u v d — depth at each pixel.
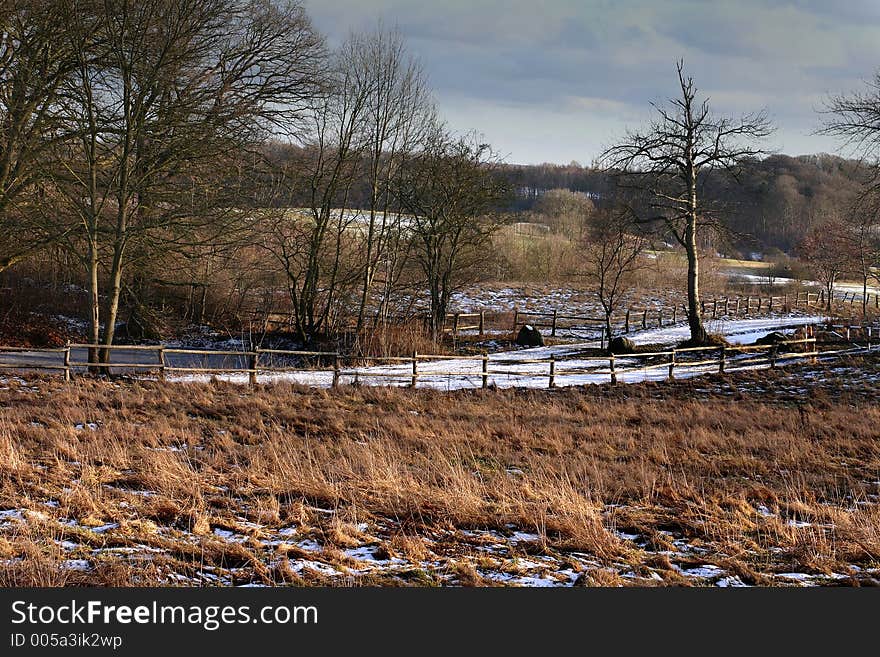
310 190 31.78
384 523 8.09
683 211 30.19
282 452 10.98
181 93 22.42
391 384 21.75
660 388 22.41
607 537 7.76
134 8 21.12
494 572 6.91
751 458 12.38
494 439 13.61
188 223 23.28
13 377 19.27
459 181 31.30
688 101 29.17
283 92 24.84
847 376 24.08
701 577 7.06
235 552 6.79
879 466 11.98
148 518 7.64
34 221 22.16
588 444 13.16
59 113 22.06
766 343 31.50
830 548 7.82
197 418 14.31
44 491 8.14
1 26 21.53
